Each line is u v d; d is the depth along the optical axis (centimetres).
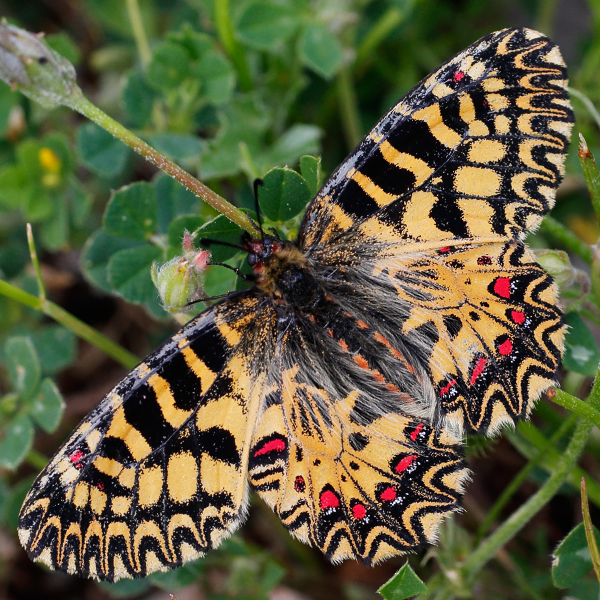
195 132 35
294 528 31
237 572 33
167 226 33
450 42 35
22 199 34
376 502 31
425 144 31
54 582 34
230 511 31
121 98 34
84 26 37
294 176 31
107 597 34
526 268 31
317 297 31
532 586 33
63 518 30
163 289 31
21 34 30
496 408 31
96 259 33
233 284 32
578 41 35
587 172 31
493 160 30
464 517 33
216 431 31
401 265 31
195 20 35
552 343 31
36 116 35
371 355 31
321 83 35
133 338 35
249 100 34
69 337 34
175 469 31
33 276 35
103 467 30
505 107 30
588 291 32
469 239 31
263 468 31
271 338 31
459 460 31
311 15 34
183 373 31
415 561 33
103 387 35
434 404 31
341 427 31
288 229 32
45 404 33
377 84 35
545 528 33
